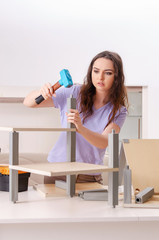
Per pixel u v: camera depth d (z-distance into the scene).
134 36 3.14
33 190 1.78
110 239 1.35
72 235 1.34
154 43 3.17
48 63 3.04
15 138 1.49
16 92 3.06
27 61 3.02
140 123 3.46
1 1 2.97
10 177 1.48
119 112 1.82
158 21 3.15
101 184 1.96
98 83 1.73
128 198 1.43
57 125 3.66
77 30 3.07
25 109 3.60
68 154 1.67
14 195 1.48
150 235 1.36
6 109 3.56
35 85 3.04
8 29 2.99
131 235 1.36
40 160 3.31
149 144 1.77
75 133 1.68
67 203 1.49
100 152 1.85
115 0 3.10
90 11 3.08
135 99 3.46
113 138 1.43
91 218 1.25
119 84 1.79
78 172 1.33
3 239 1.31
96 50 3.10
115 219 1.26
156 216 1.28
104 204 1.48
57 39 3.05
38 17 3.02
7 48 3.00
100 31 3.10
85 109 1.83
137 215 1.29
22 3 3.00
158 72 3.18
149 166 1.71
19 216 1.25
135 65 3.15
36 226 1.32
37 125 3.62
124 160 1.81
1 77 2.99
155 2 3.14
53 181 1.89
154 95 3.20
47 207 1.40
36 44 3.03
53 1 3.03
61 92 1.88
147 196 1.49
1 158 3.17
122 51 3.13
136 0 3.12
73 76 3.08
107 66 1.72
